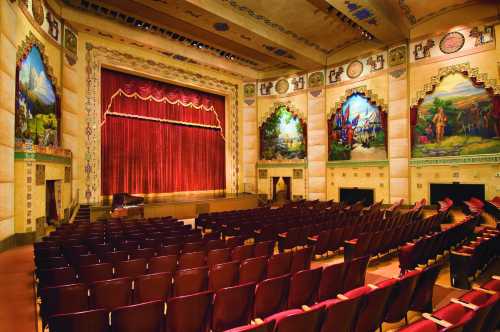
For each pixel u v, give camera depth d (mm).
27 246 8539
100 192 14266
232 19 13344
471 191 12664
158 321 3031
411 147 14422
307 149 18531
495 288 3281
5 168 8070
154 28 14953
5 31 8086
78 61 13570
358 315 3201
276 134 19750
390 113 15094
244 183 20250
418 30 14250
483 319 2580
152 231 7910
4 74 8039
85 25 13148
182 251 5871
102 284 3572
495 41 12070
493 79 12102
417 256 5473
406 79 14555
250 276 4574
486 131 12289
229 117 20016
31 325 3934
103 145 15008
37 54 10609
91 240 6594
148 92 16656
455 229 6773
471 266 5090
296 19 14477
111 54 14656
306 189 18391
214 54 17953
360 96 16391
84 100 13703
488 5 12289
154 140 17094
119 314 2832
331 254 7730
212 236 7328
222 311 3375
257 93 20406
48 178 10203
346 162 16812
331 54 17688
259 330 2424
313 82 18391
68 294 3422
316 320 2775
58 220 11070
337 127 17359
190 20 13188
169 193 17609
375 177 15664
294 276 3846
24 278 5750
